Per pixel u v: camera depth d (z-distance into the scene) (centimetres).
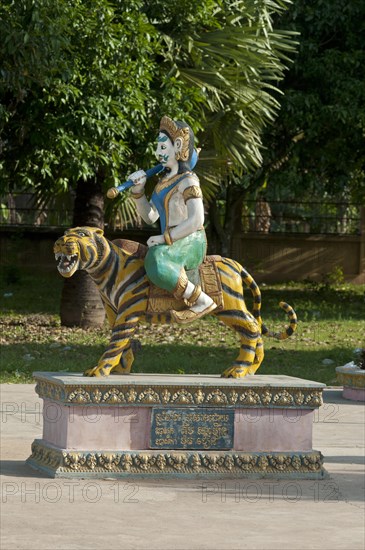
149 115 1588
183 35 1656
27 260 2656
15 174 1620
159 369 1362
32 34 1249
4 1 1241
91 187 1783
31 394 1170
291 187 2545
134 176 774
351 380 1234
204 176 1739
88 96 1478
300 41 2045
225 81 1655
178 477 728
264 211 2995
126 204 1811
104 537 560
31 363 1379
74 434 720
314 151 2258
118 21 1555
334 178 2445
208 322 1923
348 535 584
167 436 734
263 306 2222
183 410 737
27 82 1360
